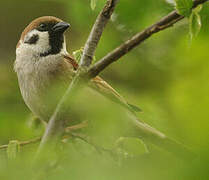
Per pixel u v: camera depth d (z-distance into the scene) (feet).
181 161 15.55
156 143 27.30
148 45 38.86
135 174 14.35
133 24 36.17
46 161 19.90
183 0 18.52
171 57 38.17
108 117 19.49
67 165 16.47
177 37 37.96
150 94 38.52
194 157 14.12
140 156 17.93
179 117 31.22
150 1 35.12
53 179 15.23
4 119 35.73
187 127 22.24
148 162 15.55
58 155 21.15
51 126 20.80
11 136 35.32
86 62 19.39
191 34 18.92
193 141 18.06
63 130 20.95
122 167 14.82
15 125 35.70
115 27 37.14
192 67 36.17
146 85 39.27
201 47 35.24
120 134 20.97
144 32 18.81
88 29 38.22
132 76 39.83
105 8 19.22
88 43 19.43
